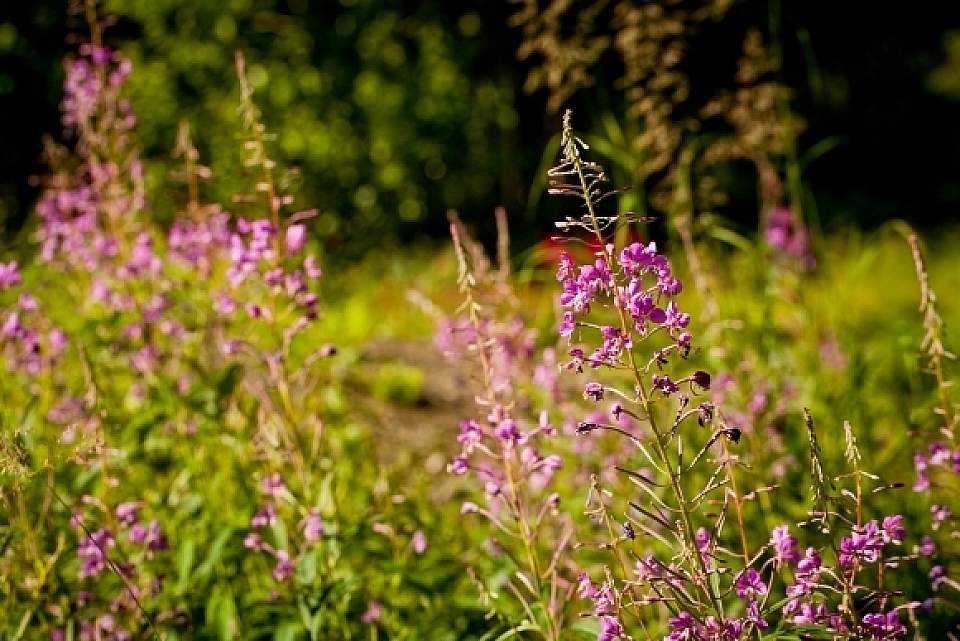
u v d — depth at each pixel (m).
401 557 5.68
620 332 3.73
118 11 19.88
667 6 8.25
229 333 6.45
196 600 5.46
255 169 5.59
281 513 5.53
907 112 29.36
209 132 19.16
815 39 28.39
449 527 6.40
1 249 8.02
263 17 20.88
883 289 17.70
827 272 8.84
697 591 3.99
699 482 6.24
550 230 20.64
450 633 5.27
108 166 7.14
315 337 6.89
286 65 20.92
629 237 8.54
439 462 7.97
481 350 4.71
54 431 6.25
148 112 19.06
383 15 22.41
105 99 7.11
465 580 5.65
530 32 8.23
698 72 9.04
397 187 21.75
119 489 5.98
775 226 8.93
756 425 6.34
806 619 3.90
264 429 5.45
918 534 5.77
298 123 20.56
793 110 20.53
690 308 8.70
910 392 7.46
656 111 7.95
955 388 6.82
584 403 6.54
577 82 8.25
